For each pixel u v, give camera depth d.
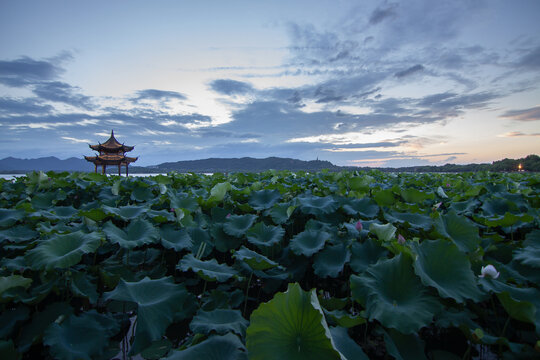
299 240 3.86
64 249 3.08
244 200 6.57
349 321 2.23
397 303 2.31
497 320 2.62
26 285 2.75
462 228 3.49
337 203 5.00
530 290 2.42
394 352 2.05
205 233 4.36
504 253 3.60
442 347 2.69
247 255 3.21
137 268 4.22
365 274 2.52
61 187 7.54
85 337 2.46
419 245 2.71
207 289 3.80
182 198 5.54
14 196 7.03
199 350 1.96
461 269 2.47
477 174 12.80
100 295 3.57
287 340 1.74
